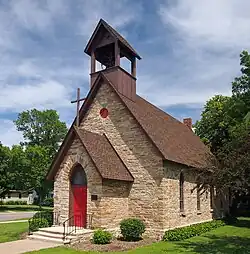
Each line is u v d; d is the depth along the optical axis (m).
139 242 19.20
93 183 20.16
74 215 21.36
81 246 17.58
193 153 28.80
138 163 22.20
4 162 53.91
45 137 66.50
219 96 46.22
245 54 37.94
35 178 54.09
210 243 19.48
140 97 29.66
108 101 24.34
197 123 45.97
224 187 17.27
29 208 61.91
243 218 36.34
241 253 16.77
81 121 25.25
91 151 20.64
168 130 28.28
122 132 23.27
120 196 21.39
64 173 21.83
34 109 66.94
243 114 37.81
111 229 20.16
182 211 23.88
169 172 22.12
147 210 21.34
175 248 17.41
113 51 26.03
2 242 19.05
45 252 15.95
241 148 17.53
